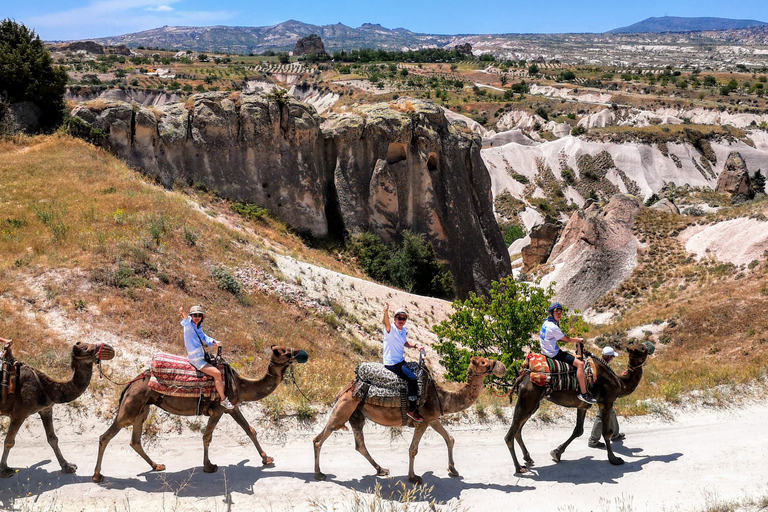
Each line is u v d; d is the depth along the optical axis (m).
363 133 45.47
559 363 10.85
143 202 28.41
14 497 9.38
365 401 9.96
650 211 52.31
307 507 9.30
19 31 37.53
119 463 10.97
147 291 20.80
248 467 10.88
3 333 15.22
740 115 164.00
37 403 9.87
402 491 9.99
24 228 23.11
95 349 10.20
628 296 45.66
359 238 44.16
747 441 12.20
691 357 33.69
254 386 10.53
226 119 40.28
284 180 42.00
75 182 29.39
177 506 9.23
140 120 36.88
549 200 117.62
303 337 23.69
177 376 9.97
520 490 10.16
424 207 47.12
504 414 14.23
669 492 9.92
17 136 34.31
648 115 164.50
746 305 35.78
